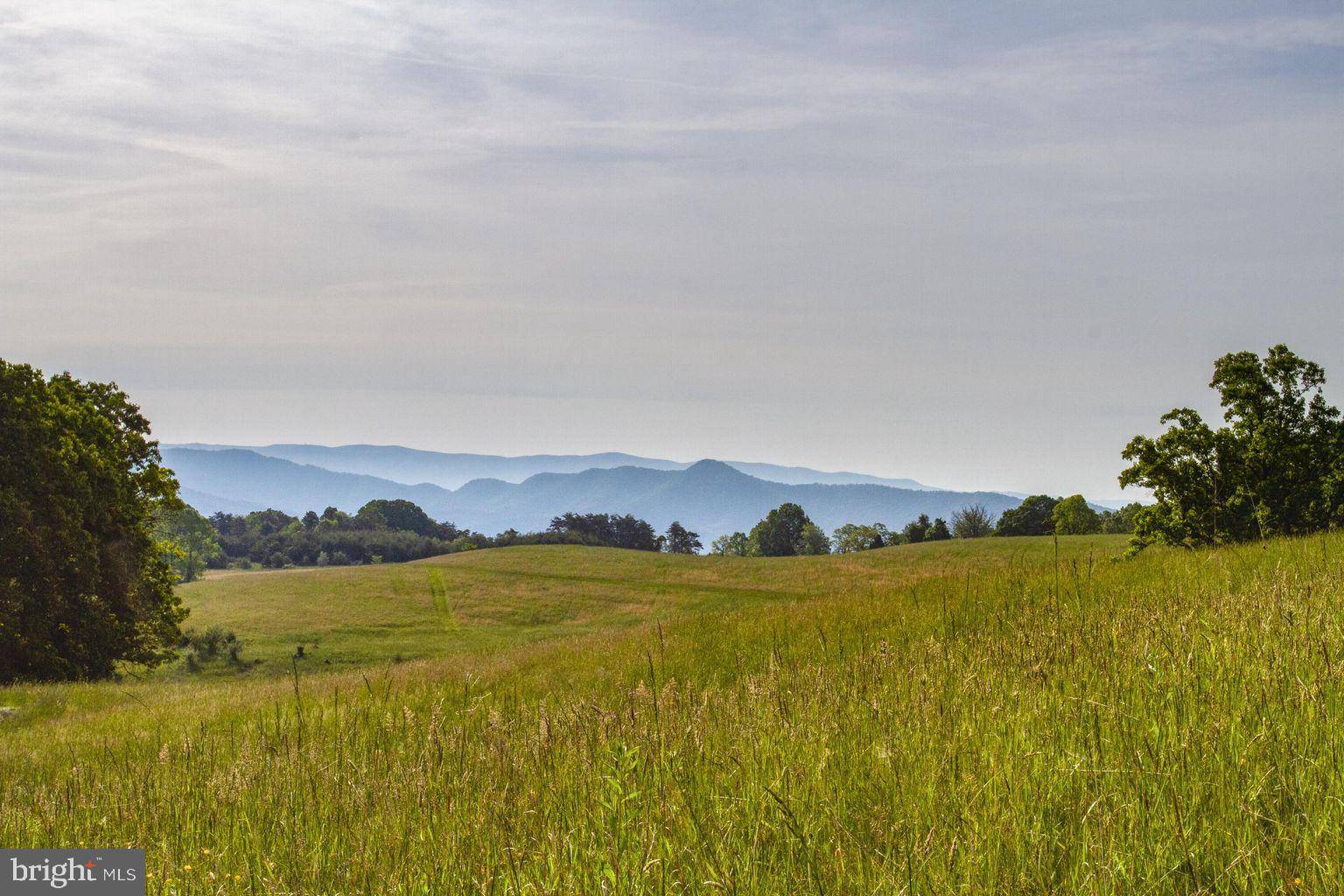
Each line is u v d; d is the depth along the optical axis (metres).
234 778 5.86
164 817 5.21
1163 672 4.80
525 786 4.82
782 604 21.88
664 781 4.36
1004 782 3.65
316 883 3.88
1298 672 4.45
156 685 24.86
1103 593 10.88
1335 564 9.03
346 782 5.45
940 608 12.62
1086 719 4.36
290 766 6.07
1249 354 24.42
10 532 27.55
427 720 8.75
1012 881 2.89
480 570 90.56
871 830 3.46
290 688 18.16
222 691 20.56
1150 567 14.07
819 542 161.75
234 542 170.25
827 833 3.50
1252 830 3.02
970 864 3.04
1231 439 24.17
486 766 5.50
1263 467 23.56
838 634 13.05
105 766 7.86
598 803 4.23
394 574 89.38
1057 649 5.96
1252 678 4.51
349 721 8.18
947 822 3.42
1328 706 3.98
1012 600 11.38
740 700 6.38
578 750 5.38
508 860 3.67
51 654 28.84
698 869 3.29
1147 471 24.70
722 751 4.90
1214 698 4.31
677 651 14.59
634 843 3.55
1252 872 2.75
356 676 19.66
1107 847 3.01
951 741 4.38
